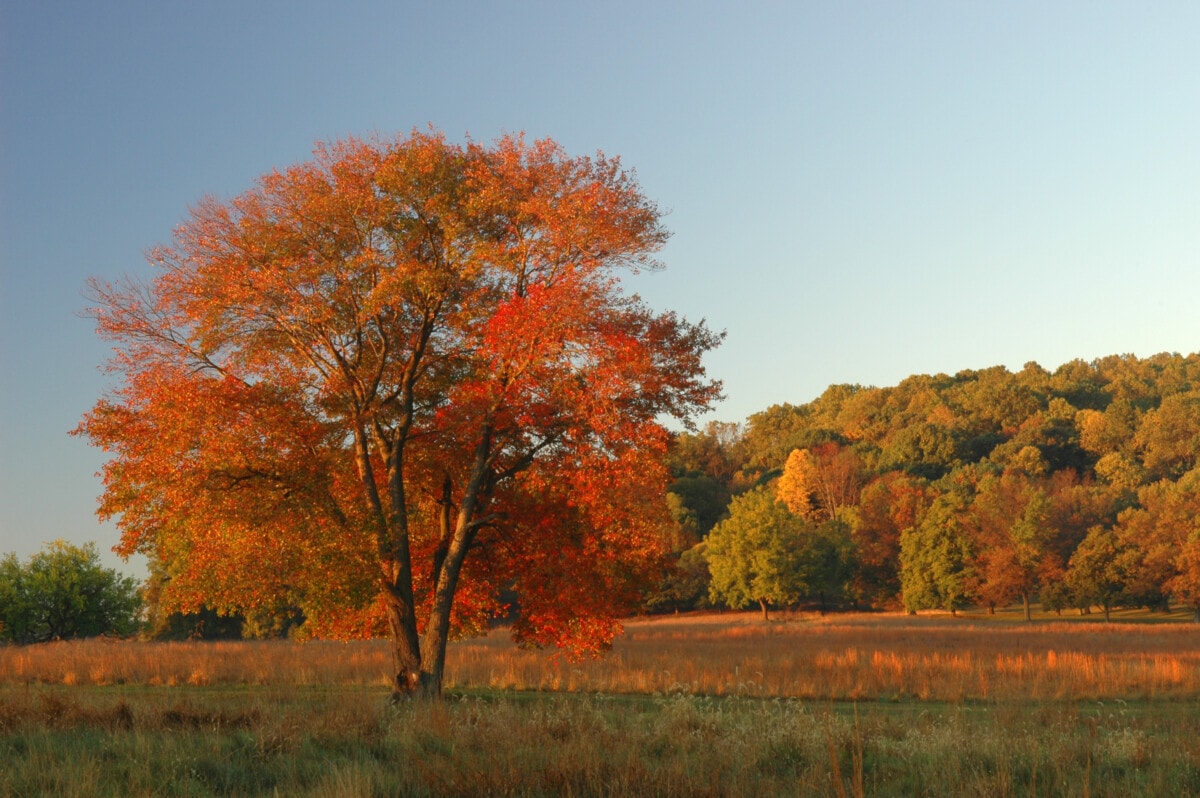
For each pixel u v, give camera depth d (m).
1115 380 181.25
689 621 98.75
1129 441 142.12
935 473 142.38
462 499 23.95
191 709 14.34
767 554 101.19
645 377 20.73
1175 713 19.58
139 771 10.30
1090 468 140.88
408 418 23.75
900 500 117.56
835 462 139.50
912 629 71.12
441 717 13.98
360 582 20.38
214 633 68.19
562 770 10.55
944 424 156.62
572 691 26.56
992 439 152.25
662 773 10.66
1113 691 25.86
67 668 29.70
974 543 104.50
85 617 63.72
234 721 13.91
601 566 22.64
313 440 21.98
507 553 25.05
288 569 20.36
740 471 161.62
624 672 28.88
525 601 24.31
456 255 22.19
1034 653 43.50
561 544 23.27
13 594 61.41
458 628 25.89
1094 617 100.00
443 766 10.87
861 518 119.62
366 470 22.97
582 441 21.06
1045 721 16.19
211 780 10.52
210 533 20.72
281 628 65.00
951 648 49.09
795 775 11.47
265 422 21.00
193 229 21.92
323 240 22.36
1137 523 97.75
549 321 20.08
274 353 23.12
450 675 29.11
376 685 27.30
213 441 20.41
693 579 114.56
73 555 65.06
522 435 22.72
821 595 119.38
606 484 20.89
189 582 21.55
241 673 29.27
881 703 24.14
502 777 10.35
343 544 20.53
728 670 30.75
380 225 22.39
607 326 20.75
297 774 10.89
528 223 22.81
